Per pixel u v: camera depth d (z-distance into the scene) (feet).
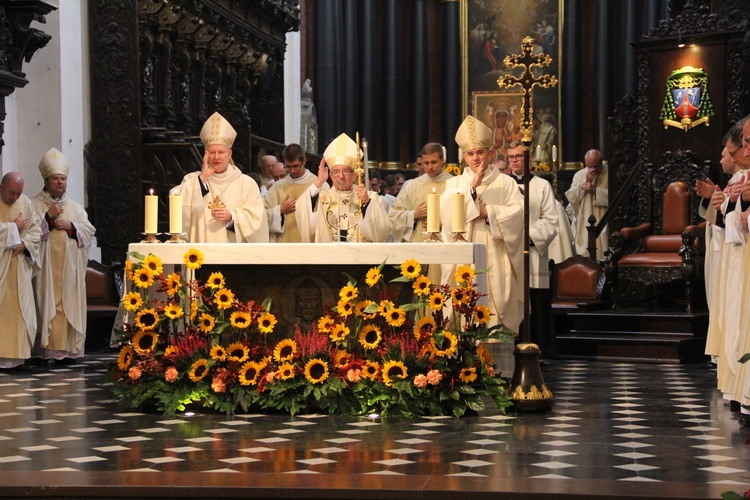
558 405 25.93
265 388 24.61
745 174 24.02
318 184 29.78
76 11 43.45
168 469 18.43
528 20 83.46
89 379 31.42
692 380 31.22
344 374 24.56
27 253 34.04
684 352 36.70
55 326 35.42
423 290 24.82
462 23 84.69
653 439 21.21
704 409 25.25
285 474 17.89
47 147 42.11
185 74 53.11
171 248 25.96
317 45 79.87
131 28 45.24
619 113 50.26
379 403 24.58
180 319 27.27
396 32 84.33
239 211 30.19
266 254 25.38
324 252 25.22
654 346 36.55
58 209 35.50
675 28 45.57
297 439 21.31
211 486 17.08
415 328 24.88
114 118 45.16
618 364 35.96
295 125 71.77
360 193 28.43
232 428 22.70
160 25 49.16
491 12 84.17
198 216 30.40
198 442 21.02
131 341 25.77
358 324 25.14
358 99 83.10
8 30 36.73
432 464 18.76
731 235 23.73
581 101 82.69
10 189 34.40
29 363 35.88
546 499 16.47
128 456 19.61
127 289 26.68
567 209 59.36
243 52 59.47
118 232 45.06
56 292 35.60
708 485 16.94
